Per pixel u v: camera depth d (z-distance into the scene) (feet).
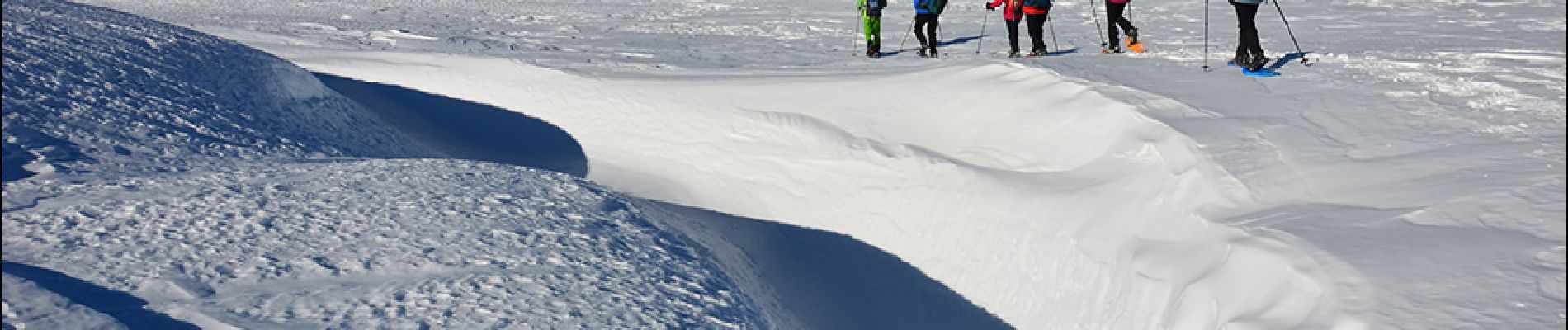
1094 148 24.30
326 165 21.35
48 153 19.43
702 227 23.80
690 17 67.10
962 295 22.75
